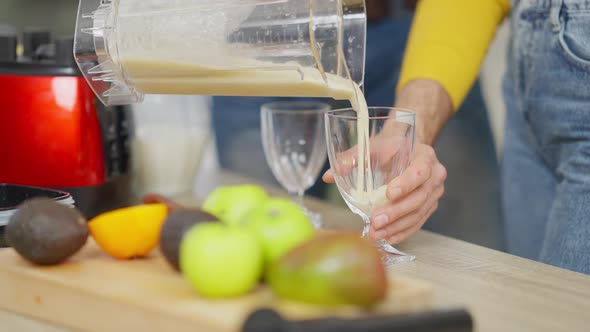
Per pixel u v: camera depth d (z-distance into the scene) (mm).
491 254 1150
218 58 1057
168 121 1545
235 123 2240
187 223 900
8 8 3182
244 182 1703
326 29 992
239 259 811
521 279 1032
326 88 1038
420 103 1397
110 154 1374
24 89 1302
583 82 1339
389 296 824
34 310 919
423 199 1132
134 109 1515
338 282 765
